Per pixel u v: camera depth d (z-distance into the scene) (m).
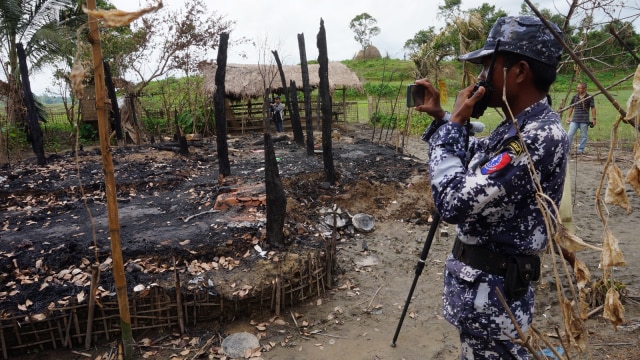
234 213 5.45
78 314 3.52
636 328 3.39
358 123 19.97
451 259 1.84
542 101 1.59
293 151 9.49
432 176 1.61
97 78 1.68
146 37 15.83
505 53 1.57
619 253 1.21
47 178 7.54
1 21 13.27
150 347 3.51
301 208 5.91
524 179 1.47
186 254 4.29
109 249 4.39
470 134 2.12
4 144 11.94
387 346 3.48
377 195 6.55
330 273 4.39
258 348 3.47
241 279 3.97
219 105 7.02
